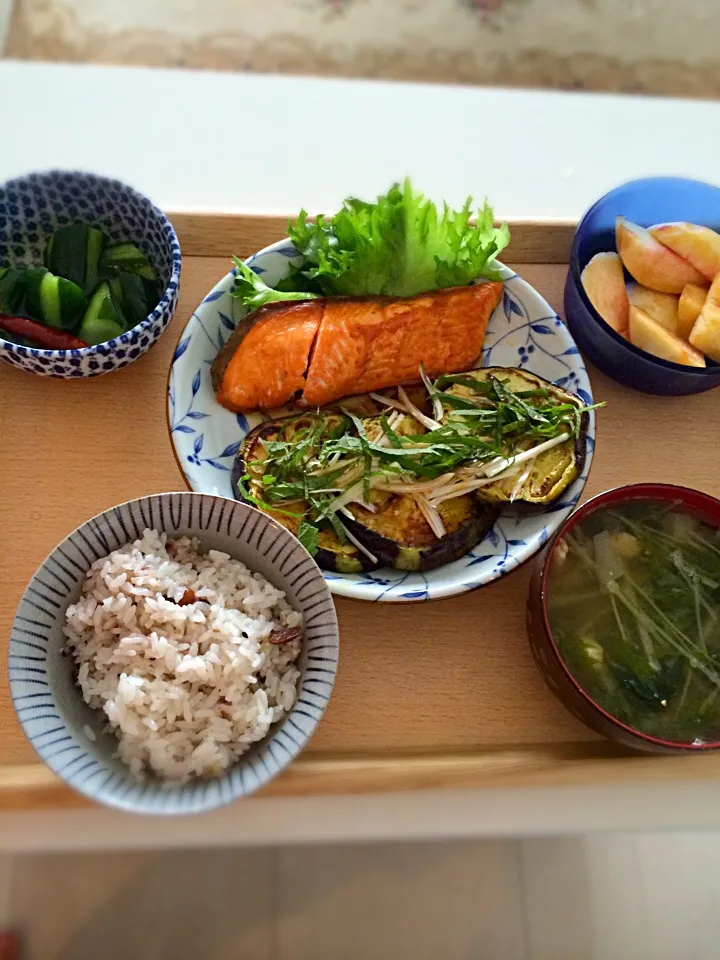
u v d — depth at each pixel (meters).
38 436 0.36
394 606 0.34
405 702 0.33
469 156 0.48
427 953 0.47
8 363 0.36
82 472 0.35
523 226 0.42
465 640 0.34
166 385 0.37
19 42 0.50
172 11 0.52
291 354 0.36
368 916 0.47
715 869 0.49
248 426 0.37
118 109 0.47
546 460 0.36
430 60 0.53
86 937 0.46
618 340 0.37
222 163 0.46
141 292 0.37
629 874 0.48
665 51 0.54
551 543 0.32
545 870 0.48
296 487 0.34
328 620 0.29
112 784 0.27
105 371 0.35
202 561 0.31
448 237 0.38
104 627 0.29
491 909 0.47
